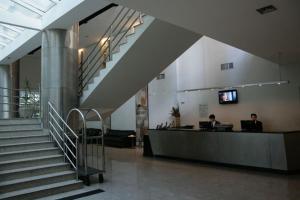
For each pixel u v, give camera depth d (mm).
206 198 4418
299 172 5973
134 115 12383
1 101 10703
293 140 6000
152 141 8914
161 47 6016
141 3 3586
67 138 6008
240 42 5566
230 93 9219
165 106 11383
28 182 4793
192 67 10508
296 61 7613
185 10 3830
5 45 9539
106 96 7309
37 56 14047
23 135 6227
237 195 4520
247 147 6523
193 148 7711
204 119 10062
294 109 7844
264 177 5676
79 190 5055
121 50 5977
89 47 12641
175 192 4805
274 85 8289
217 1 3559
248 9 3830
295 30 4805
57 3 6145
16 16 6410
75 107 6832
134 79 7012
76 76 6988
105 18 9328
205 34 5004
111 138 11922
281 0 3557
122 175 6227
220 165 7102
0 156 5250
